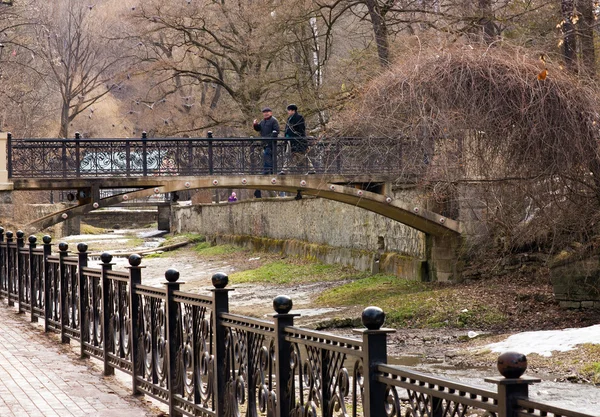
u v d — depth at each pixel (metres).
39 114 77.62
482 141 25.27
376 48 38.88
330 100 40.25
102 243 68.75
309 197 47.38
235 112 54.12
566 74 25.58
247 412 8.79
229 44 52.62
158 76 57.91
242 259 52.19
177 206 77.69
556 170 24.95
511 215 26.73
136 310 12.45
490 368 19.89
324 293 34.62
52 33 76.38
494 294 28.92
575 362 19.23
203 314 9.97
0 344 17.30
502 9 35.34
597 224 26.11
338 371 7.08
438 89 25.27
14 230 29.75
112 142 30.19
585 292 26.47
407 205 31.84
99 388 12.84
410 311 28.17
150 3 52.34
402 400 7.12
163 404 11.74
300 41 46.41
